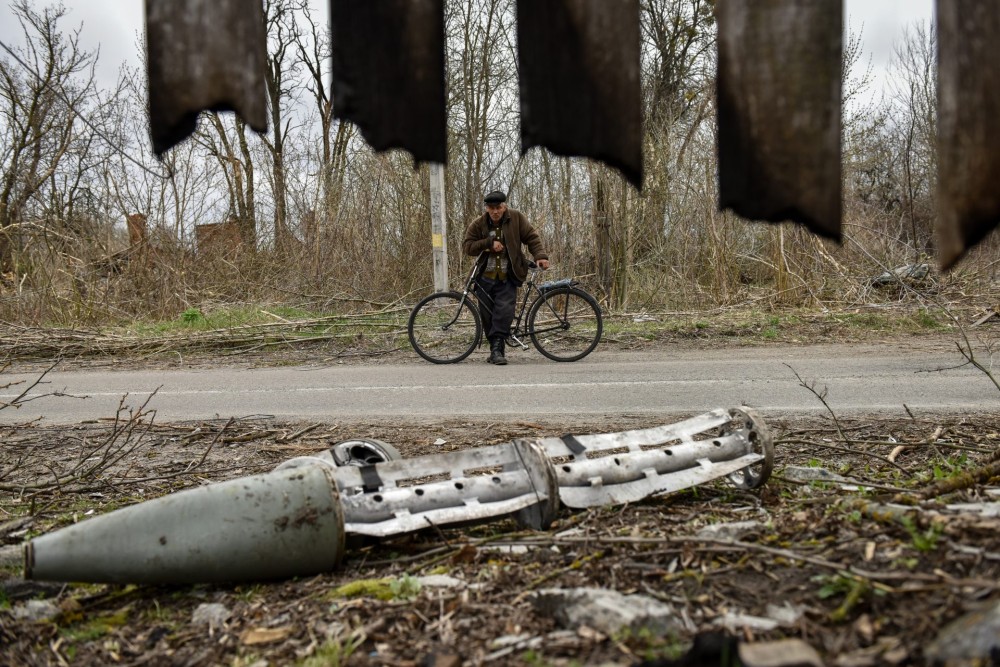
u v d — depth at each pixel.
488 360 10.07
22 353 11.56
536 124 1.56
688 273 14.02
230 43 1.51
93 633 2.71
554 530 3.31
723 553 2.76
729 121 1.51
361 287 15.09
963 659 1.77
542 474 3.29
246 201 16.34
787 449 4.89
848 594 2.30
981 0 1.40
